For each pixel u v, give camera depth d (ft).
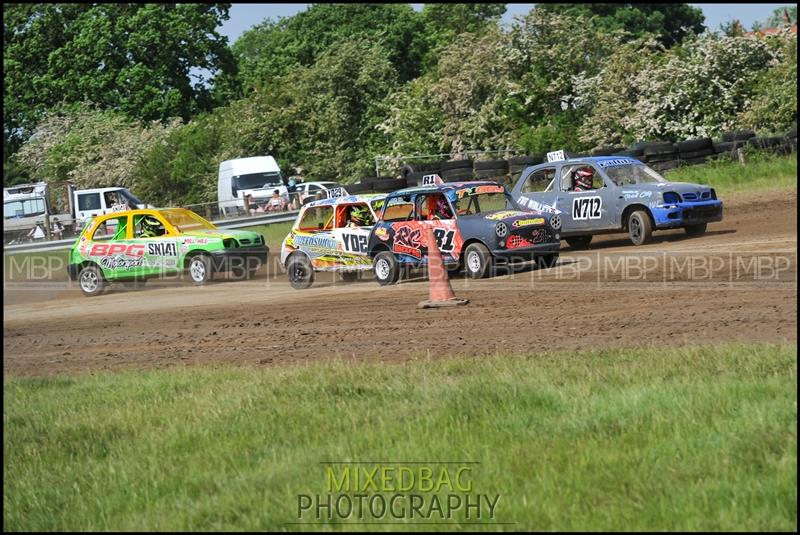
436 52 546.26
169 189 416.67
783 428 56.75
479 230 144.66
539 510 50.21
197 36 533.55
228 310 148.05
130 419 78.02
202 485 59.67
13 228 333.83
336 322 123.75
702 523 46.62
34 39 526.98
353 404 74.64
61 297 202.08
